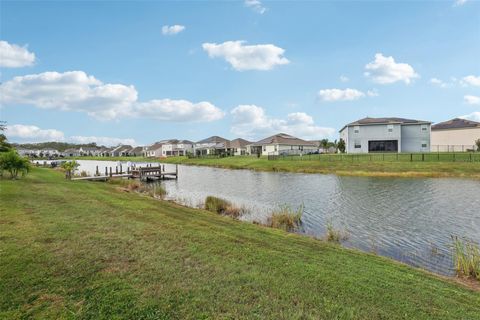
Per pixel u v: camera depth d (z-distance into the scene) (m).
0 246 5.59
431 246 9.13
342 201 16.66
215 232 7.78
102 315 3.68
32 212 8.55
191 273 4.97
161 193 19.22
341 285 4.88
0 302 3.82
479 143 46.69
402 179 25.66
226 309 3.96
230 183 26.50
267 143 65.06
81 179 24.78
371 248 8.97
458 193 18.44
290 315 3.89
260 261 5.71
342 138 61.47
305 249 7.04
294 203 16.41
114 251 5.73
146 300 4.05
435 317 4.11
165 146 94.69
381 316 4.02
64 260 5.16
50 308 3.77
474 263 6.88
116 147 129.88
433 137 55.72
